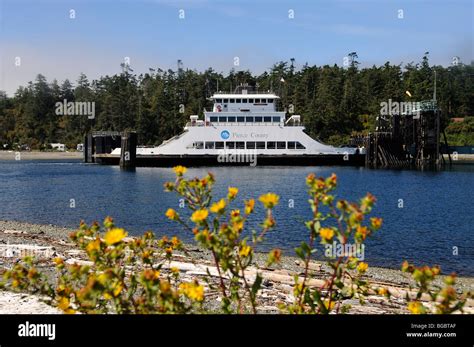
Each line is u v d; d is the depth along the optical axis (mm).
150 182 45812
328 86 116062
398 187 42094
